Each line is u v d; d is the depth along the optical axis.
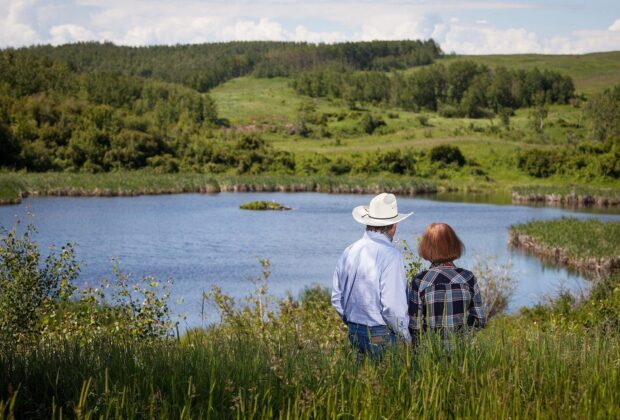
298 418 4.45
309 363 5.38
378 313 5.82
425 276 5.80
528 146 138.88
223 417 4.50
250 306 13.70
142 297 20.05
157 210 69.88
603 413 4.68
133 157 121.94
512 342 5.93
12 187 81.38
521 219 64.94
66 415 4.62
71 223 56.97
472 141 143.12
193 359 5.60
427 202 85.50
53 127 124.56
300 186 103.38
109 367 5.36
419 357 5.31
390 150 134.62
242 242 47.69
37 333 9.48
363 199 88.06
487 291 23.62
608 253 36.38
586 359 5.71
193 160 125.50
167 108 197.38
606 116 165.50
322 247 45.69
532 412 4.66
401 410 4.66
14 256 10.41
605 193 88.94
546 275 34.28
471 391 4.75
